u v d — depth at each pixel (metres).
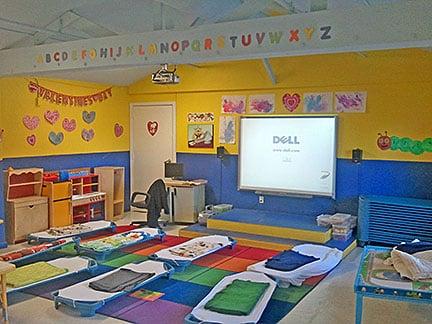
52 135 7.58
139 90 8.92
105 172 8.29
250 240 6.52
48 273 4.80
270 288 4.49
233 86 7.95
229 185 8.18
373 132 6.90
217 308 3.96
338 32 3.97
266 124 7.69
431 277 3.76
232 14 5.71
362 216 6.55
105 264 5.63
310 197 7.42
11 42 5.80
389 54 6.64
